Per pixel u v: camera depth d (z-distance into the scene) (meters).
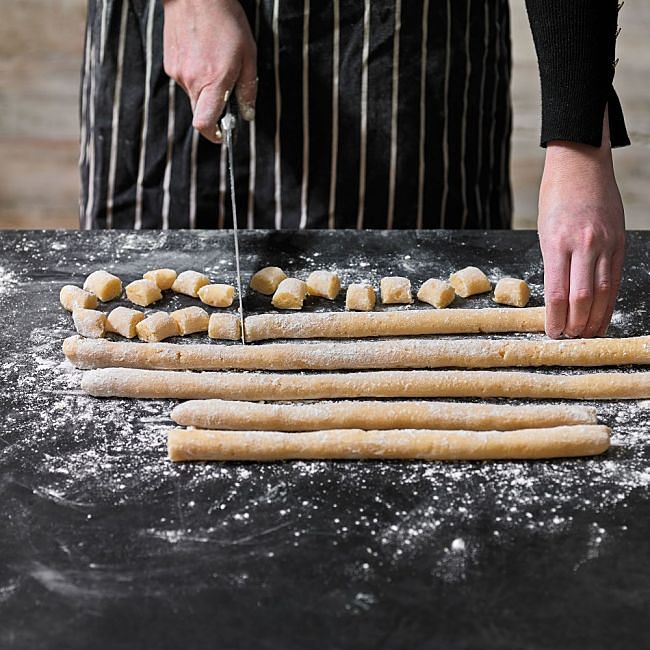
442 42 1.75
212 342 1.37
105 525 1.03
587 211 1.31
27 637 0.90
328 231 1.64
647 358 1.31
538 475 1.11
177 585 0.95
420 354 1.32
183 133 1.77
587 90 1.33
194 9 1.59
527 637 0.90
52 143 2.75
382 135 1.76
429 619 0.92
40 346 1.35
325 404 1.20
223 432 1.14
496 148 1.92
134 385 1.24
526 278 1.52
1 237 1.62
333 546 1.01
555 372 1.31
